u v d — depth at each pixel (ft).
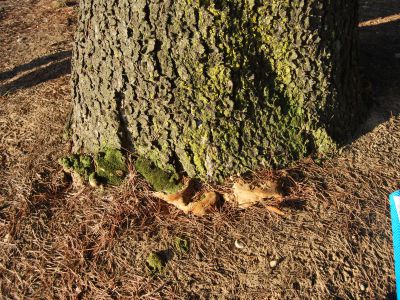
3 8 7.07
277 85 3.04
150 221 2.95
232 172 3.06
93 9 2.95
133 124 3.06
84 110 3.27
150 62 2.82
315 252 2.75
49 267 2.78
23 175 3.34
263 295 2.58
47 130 3.74
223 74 2.84
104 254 2.81
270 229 2.87
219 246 2.81
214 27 2.73
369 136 3.46
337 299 2.55
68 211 3.07
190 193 3.01
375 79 4.08
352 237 2.82
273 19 2.82
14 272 2.77
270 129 3.08
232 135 3.00
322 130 3.24
